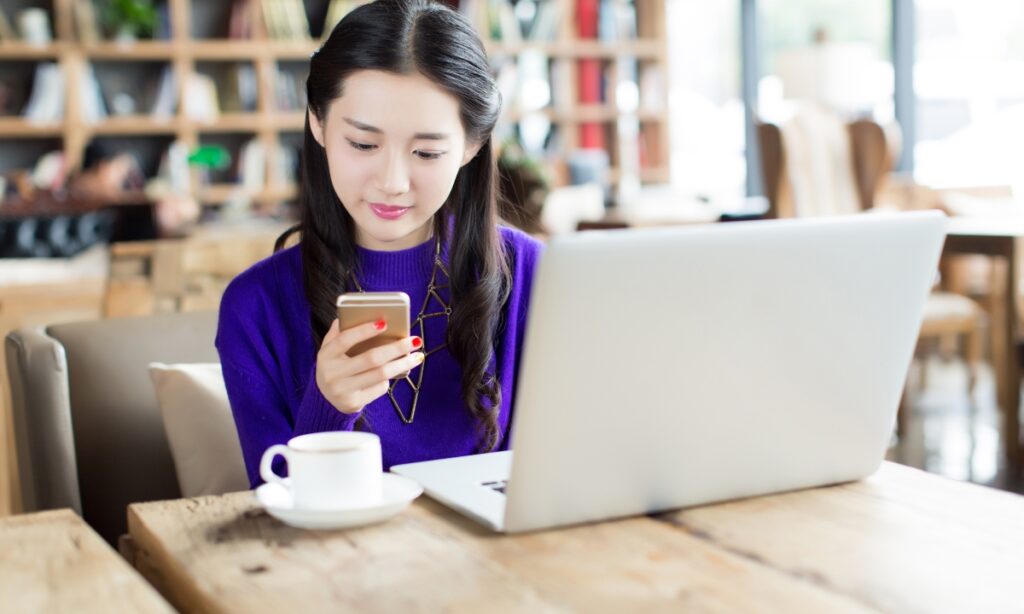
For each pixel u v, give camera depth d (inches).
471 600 31.9
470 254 57.2
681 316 36.0
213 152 213.2
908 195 192.1
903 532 37.6
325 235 56.2
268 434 54.3
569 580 33.4
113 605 32.0
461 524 38.8
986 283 173.8
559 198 205.0
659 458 38.1
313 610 31.3
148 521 39.6
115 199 210.2
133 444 63.4
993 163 228.4
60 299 111.1
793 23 273.4
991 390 188.5
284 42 249.8
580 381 35.4
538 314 34.1
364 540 37.2
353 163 48.9
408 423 56.4
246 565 35.0
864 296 39.0
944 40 237.1
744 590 32.6
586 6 273.6
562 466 36.7
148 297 80.1
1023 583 33.1
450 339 56.5
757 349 37.8
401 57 47.4
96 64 243.9
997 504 40.5
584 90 275.1
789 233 36.9
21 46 230.8
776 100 279.4
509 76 265.9
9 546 37.4
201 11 251.4
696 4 293.3
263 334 56.5
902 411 160.7
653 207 194.2
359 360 44.1
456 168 50.3
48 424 60.4
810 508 40.1
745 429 39.1
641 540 36.9
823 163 181.9
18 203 202.2
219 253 82.3
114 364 64.2
